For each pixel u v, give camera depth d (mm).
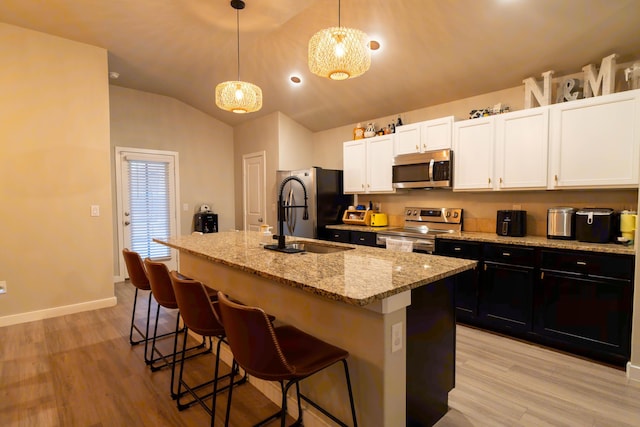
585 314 2611
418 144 3977
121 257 5230
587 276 2592
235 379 2379
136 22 3338
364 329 1588
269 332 1289
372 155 4547
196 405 2094
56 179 3617
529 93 3266
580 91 3057
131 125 5281
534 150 3098
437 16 2881
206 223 5809
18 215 3430
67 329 3277
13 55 3369
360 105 4594
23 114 3430
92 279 3850
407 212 4484
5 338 3064
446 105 4133
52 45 3564
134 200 5348
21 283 3455
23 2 3004
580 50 2854
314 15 3240
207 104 5707
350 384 1547
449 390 2014
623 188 2752
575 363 2582
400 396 1616
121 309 3875
